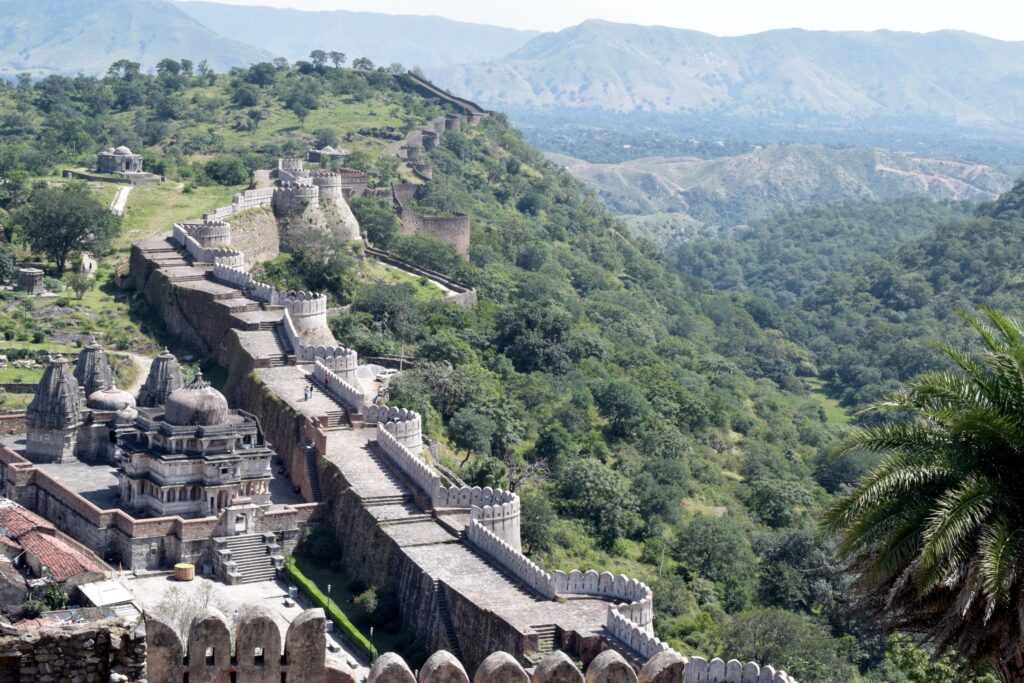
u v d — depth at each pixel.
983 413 40.31
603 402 159.12
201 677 39.72
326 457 109.62
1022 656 41.00
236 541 100.31
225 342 136.50
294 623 40.38
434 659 39.66
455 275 193.25
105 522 99.12
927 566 39.12
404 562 93.88
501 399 142.25
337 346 134.12
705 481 151.88
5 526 98.44
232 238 168.88
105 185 199.88
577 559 119.38
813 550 124.69
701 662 77.38
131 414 114.00
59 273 163.25
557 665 40.16
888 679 108.12
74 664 37.09
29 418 112.38
